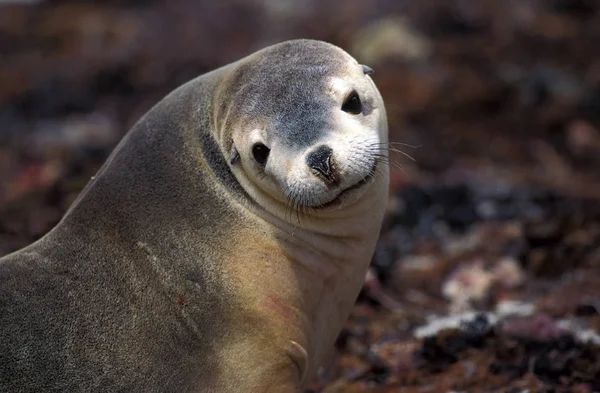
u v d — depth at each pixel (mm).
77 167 39469
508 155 40531
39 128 46438
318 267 18047
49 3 61969
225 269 17688
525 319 23219
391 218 32406
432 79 46000
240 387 17562
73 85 50844
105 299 17469
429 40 50656
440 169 38594
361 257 18578
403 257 29766
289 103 17328
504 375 21047
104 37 56688
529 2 54281
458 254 28969
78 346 17172
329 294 18531
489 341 22422
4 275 17469
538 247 29109
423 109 43656
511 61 48844
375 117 17984
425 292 27375
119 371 17234
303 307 18031
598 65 47844
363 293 26609
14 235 31891
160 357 17375
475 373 21281
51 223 31844
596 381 20328
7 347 16953
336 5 55375
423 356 22422
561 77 45719
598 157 39938
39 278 17469
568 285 25938
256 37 54906
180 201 17953
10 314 17125
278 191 17484
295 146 16891
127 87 50656
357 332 24500
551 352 21484
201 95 18641
